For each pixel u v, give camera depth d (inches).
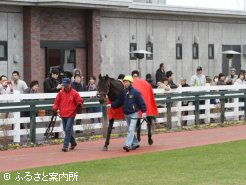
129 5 1210.0
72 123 738.2
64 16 1162.6
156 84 1190.3
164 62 1339.8
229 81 1184.8
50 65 1139.3
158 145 782.5
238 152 706.8
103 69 1229.7
